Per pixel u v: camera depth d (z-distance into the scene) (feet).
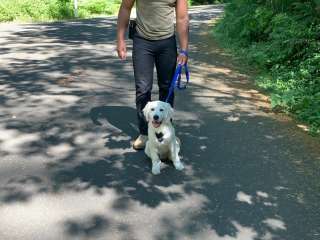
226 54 18.49
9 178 7.58
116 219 6.40
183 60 8.47
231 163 8.23
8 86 13.10
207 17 35.96
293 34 14.61
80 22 30.30
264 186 7.38
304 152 8.72
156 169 7.82
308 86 12.37
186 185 7.43
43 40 21.49
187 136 9.52
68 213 6.55
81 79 14.05
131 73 14.98
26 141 9.15
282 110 11.24
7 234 6.00
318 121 10.09
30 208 6.66
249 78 14.60
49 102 11.66
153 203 6.84
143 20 8.33
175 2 8.34
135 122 10.36
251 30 19.04
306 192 7.20
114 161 8.33
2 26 27.09
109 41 21.62
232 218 6.44
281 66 14.43
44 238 5.92
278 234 6.07
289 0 16.85
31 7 33.04
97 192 7.18
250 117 10.71
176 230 6.14
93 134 9.61
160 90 8.91
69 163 8.20
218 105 11.64
